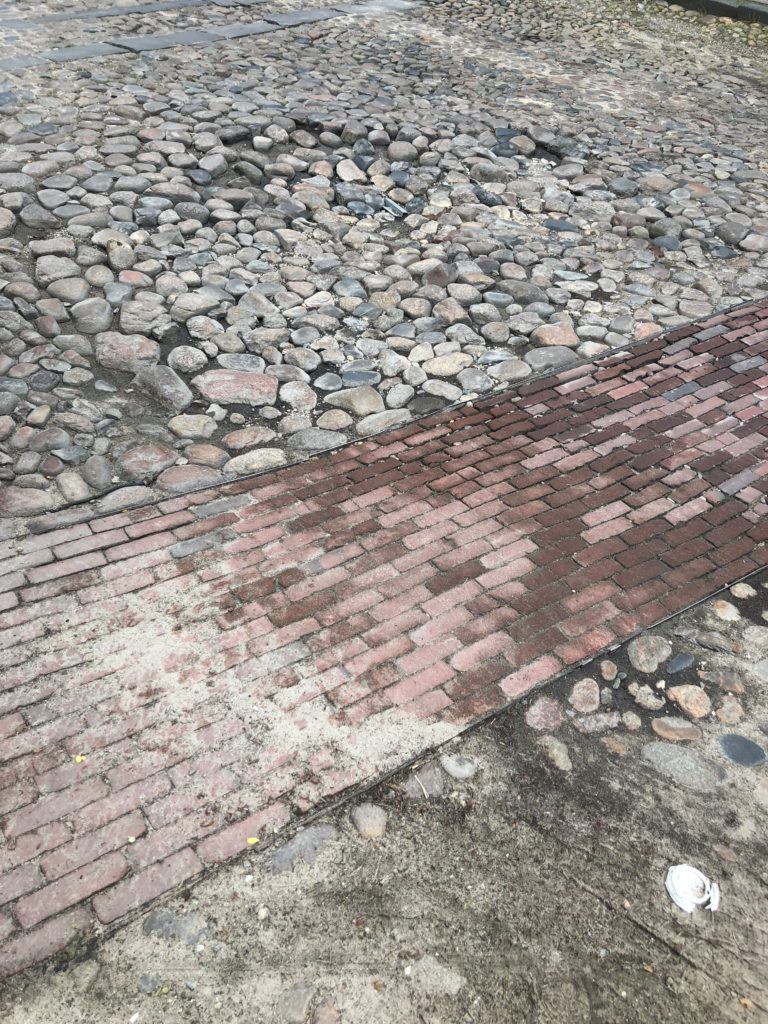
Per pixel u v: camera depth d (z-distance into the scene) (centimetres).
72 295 502
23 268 520
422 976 238
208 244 567
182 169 641
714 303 567
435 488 402
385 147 733
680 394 479
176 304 502
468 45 1003
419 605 340
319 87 827
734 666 331
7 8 948
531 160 739
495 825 274
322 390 467
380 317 524
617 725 307
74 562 347
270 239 583
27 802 266
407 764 287
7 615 322
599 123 823
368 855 263
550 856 267
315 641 322
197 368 466
